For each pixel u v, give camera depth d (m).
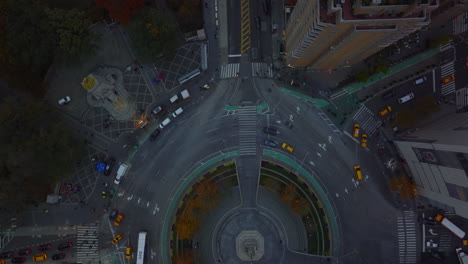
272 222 114.31
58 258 113.31
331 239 113.56
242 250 113.69
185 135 115.06
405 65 114.25
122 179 114.81
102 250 113.62
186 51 115.44
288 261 113.69
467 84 113.81
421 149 99.56
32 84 109.62
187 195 114.12
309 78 114.81
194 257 113.81
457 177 90.31
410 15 67.88
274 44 115.00
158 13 100.94
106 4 99.19
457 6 94.38
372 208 113.94
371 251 113.31
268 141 113.69
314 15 72.75
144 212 114.38
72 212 114.31
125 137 114.88
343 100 114.50
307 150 114.56
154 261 113.31
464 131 90.06
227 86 114.69
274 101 114.62
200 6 114.62
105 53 114.69
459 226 111.88
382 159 114.12
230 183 115.00
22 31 96.81
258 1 114.62
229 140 114.94
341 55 91.88
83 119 114.88
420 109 111.88
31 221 113.94
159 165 114.94
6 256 112.81
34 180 104.62
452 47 114.19
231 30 115.06
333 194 114.31
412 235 112.88
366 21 67.19
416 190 112.56
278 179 114.44
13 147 95.56
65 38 97.06
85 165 114.44
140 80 114.94
